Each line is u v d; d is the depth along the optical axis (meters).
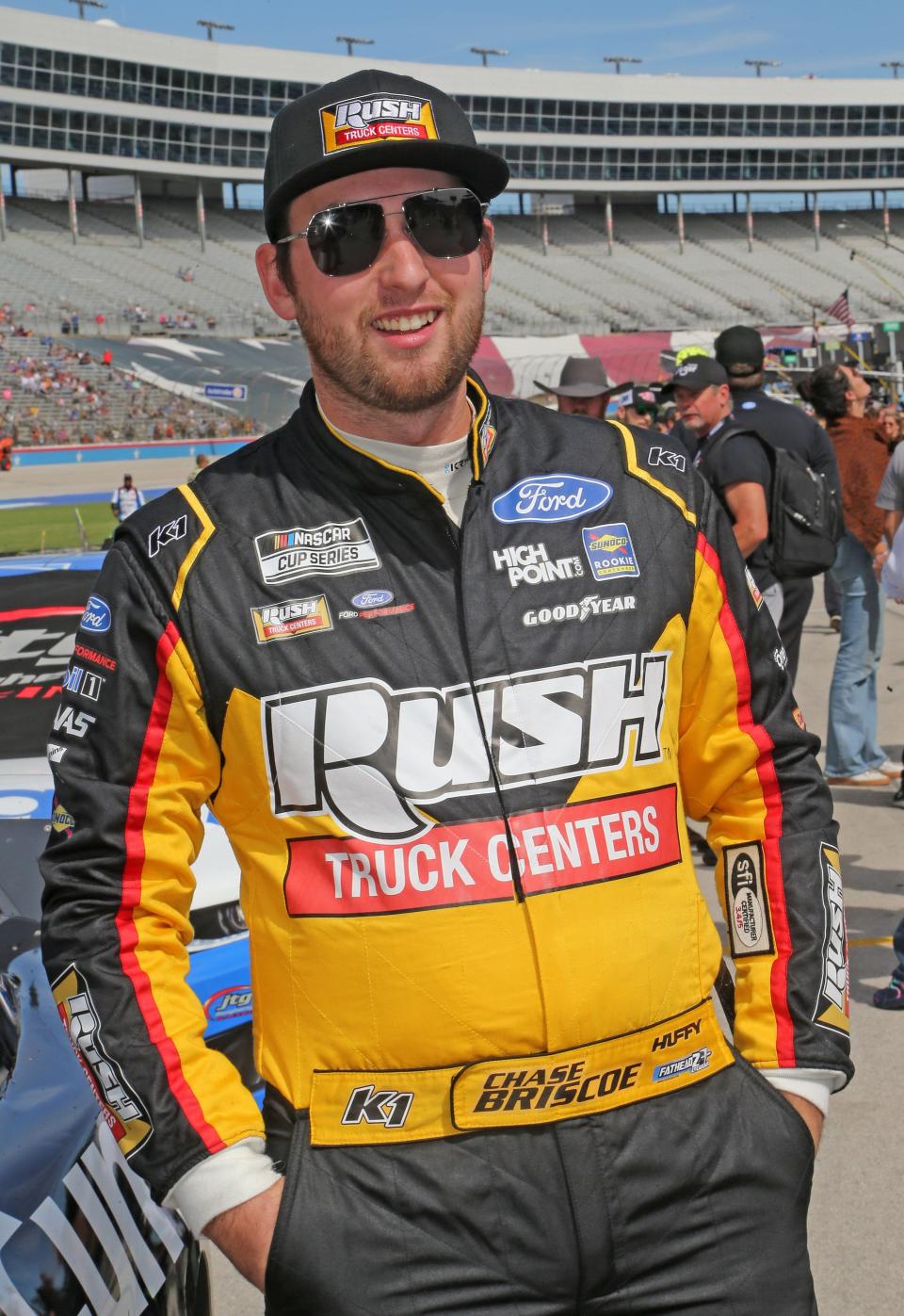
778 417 4.90
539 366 51.84
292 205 1.46
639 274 65.38
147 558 1.39
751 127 71.25
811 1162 1.41
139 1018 1.34
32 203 60.12
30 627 3.74
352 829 1.33
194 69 59.41
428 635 1.36
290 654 1.35
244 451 1.47
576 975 1.32
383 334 1.40
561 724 1.36
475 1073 1.31
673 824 1.42
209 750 1.38
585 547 1.42
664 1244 1.34
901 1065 3.36
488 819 1.33
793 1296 1.36
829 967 1.45
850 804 5.44
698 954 1.42
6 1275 1.46
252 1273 1.31
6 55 54.81
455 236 1.42
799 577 4.59
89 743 1.38
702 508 1.50
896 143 73.81
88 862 1.37
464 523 1.40
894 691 7.48
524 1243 1.30
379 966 1.32
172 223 62.44
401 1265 1.29
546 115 67.25
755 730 1.49
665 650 1.42
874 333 60.75
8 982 2.01
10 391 43.81
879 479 5.52
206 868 2.92
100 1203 1.67
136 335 51.22
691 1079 1.38
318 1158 1.32
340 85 1.44
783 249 70.94
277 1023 1.38
